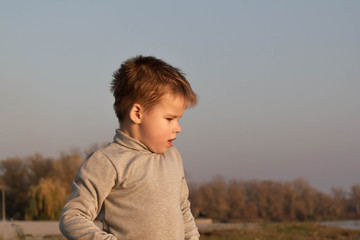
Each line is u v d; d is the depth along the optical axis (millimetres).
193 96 2324
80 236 2016
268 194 67312
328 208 68062
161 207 2201
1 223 13672
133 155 2244
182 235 2277
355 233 13398
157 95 2209
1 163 41531
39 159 42344
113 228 2189
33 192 25047
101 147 2303
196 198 64562
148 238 2156
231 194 66562
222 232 12688
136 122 2256
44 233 10281
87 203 2123
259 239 10945
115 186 2182
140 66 2279
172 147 2496
